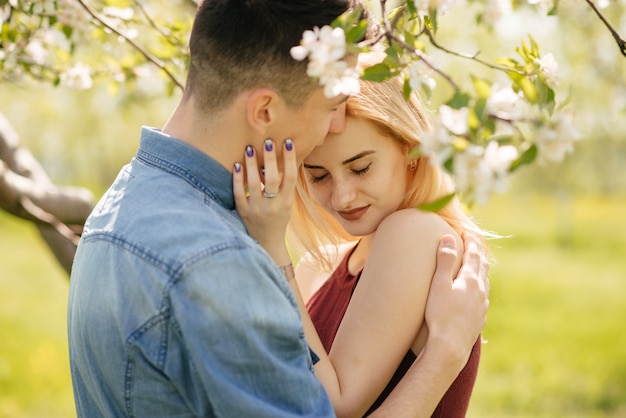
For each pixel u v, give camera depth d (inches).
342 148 65.7
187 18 94.4
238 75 56.1
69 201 100.7
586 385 280.7
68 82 96.0
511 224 897.5
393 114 66.2
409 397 60.6
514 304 434.3
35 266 587.5
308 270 82.7
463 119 43.0
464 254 70.0
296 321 54.3
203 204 56.8
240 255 52.9
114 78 98.3
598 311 416.8
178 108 60.2
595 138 504.7
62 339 357.4
